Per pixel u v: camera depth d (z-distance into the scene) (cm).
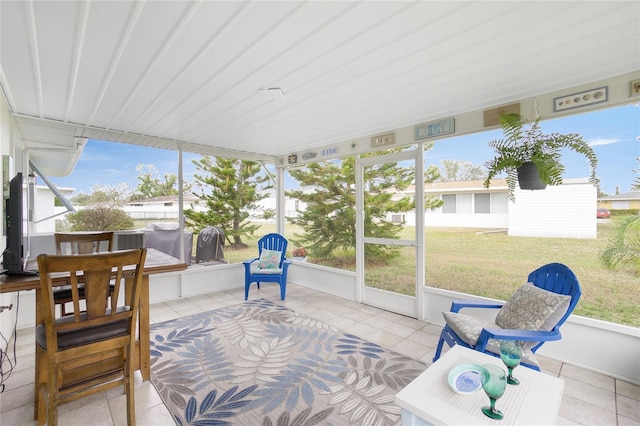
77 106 275
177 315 361
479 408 120
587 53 188
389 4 139
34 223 348
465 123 302
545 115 253
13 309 302
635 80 213
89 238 265
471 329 207
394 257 380
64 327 148
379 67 204
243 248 544
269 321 342
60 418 179
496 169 239
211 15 147
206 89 238
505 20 153
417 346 279
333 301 423
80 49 178
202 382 219
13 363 247
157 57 188
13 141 300
